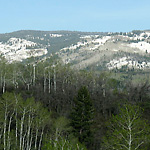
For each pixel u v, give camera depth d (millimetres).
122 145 20203
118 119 21328
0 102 44938
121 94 74438
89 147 44250
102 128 52344
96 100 68188
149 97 69688
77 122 46750
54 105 64562
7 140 42281
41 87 75562
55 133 39219
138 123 20688
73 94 69562
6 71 68500
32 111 45062
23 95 64625
